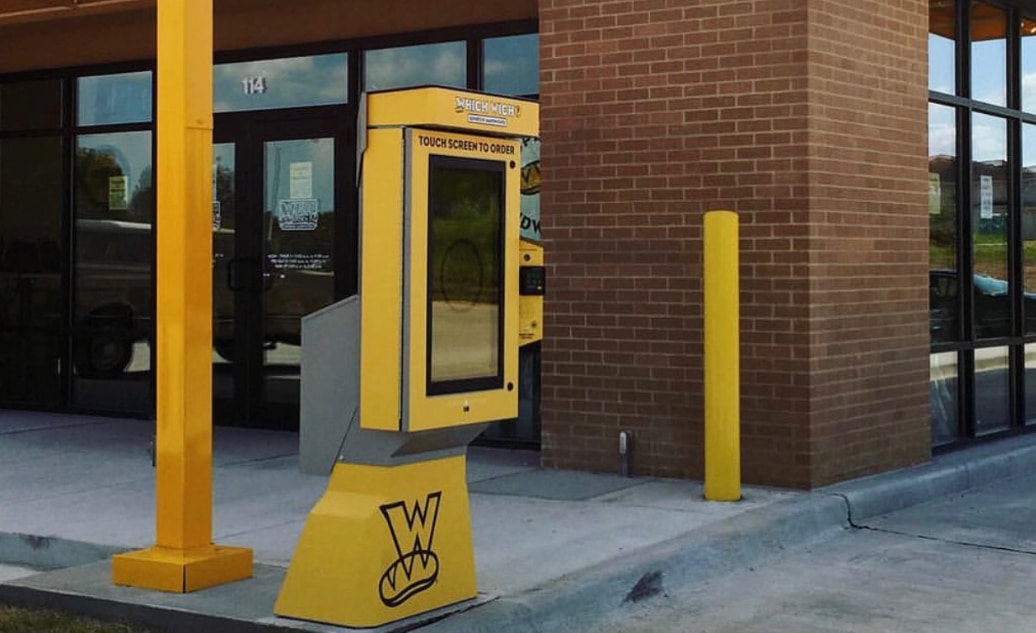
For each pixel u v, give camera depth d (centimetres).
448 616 496
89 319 1131
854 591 603
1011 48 1026
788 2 746
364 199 471
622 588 567
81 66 1118
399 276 462
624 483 783
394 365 464
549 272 828
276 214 1020
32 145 1153
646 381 798
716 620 556
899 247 826
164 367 547
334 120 991
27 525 677
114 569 553
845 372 778
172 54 545
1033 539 709
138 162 1098
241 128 1031
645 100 793
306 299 1012
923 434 859
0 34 1109
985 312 1001
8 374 1176
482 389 491
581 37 814
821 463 759
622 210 803
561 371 828
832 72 762
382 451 478
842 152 771
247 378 1039
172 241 544
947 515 772
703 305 773
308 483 800
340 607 477
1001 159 1019
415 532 492
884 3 809
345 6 973
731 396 721
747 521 671
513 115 488
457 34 936
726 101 767
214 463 873
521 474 820
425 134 464
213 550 556
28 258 1161
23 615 536
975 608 575
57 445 957
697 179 777
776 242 754
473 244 488
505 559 593
